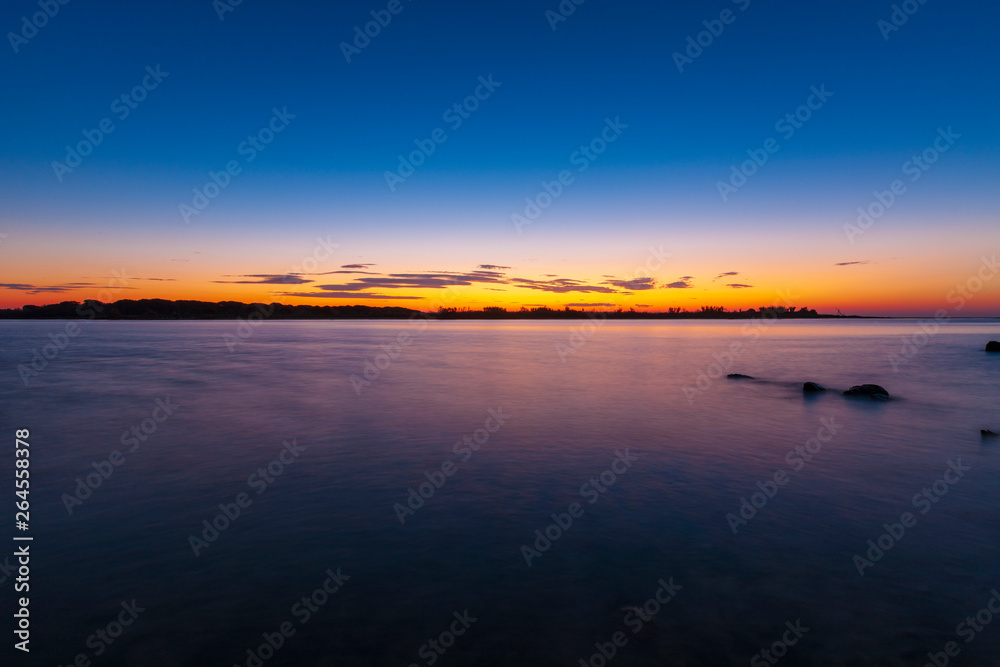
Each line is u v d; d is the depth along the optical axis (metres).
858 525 8.53
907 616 5.97
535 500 9.65
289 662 5.18
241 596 6.36
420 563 7.21
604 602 6.26
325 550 7.59
